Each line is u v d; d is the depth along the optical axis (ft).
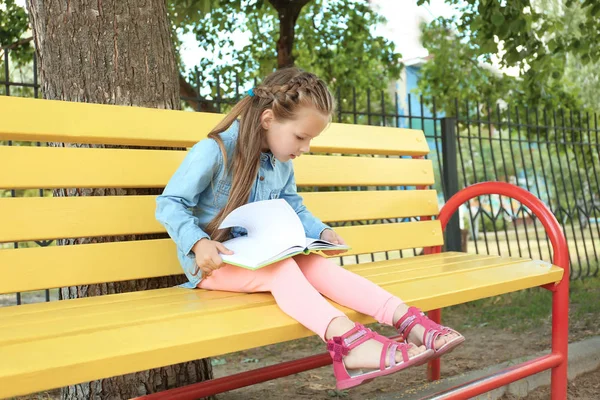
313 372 10.97
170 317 5.10
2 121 6.11
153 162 7.13
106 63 7.84
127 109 6.99
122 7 7.94
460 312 16.63
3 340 4.31
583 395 9.55
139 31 8.04
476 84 29.35
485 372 9.64
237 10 21.97
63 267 6.27
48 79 7.97
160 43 8.25
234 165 6.51
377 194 9.11
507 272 7.53
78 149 6.59
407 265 8.05
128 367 4.20
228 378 6.81
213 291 6.41
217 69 26.55
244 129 6.44
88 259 6.44
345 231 8.51
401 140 9.66
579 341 11.37
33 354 4.09
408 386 9.88
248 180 6.46
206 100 13.25
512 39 19.52
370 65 31.50
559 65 23.81
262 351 12.97
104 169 6.74
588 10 20.74
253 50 27.53
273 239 5.86
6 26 21.83
